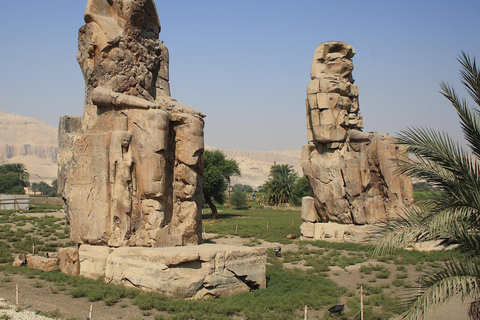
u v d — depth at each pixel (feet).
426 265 60.39
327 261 65.16
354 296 47.73
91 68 55.31
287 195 222.89
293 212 182.91
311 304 44.57
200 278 44.68
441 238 31.35
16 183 280.72
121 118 51.65
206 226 116.16
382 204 77.25
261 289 49.37
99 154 51.83
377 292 49.08
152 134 50.08
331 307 41.29
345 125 83.20
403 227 29.73
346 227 80.59
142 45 57.21
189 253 44.62
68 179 54.39
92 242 51.90
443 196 30.86
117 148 50.65
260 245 83.66
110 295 43.96
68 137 55.52
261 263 50.29
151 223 50.26
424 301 26.35
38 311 39.37
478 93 30.01
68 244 73.46
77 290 44.88
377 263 63.31
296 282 52.54
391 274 57.26
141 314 39.70
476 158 30.81
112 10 56.39
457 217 28.94
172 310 40.55
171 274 44.06
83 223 52.54
